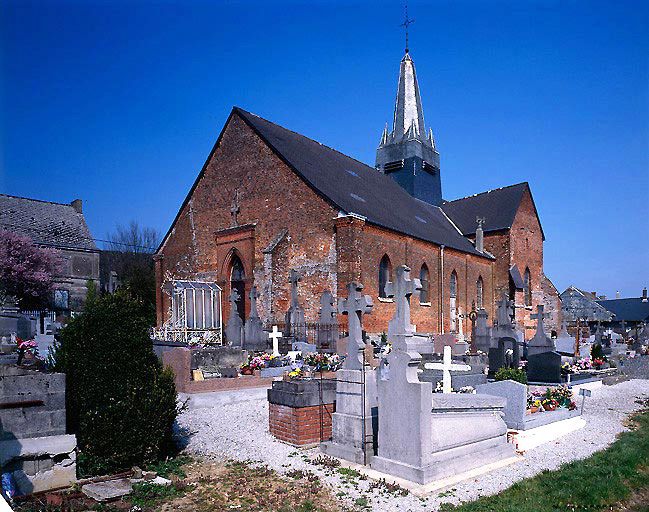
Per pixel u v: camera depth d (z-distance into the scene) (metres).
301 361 17.08
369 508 6.88
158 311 34.53
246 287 28.94
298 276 25.06
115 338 8.36
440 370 13.71
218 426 11.30
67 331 8.49
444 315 32.66
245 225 29.08
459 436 8.66
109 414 7.98
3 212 41.72
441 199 45.47
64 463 7.51
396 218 30.42
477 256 38.00
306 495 7.30
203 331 28.30
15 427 7.21
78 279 42.62
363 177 35.41
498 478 8.23
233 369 15.62
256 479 7.96
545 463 9.22
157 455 8.79
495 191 44.94
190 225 33.25
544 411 11.97
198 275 32.47
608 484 7.84
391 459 8.23
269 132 30.25
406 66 43.38
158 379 8.75
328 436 10.09
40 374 7.52
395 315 8.34
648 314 75.88
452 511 6.74
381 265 27.09
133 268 56.47
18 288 35.88
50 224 43.75
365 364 9.24
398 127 42.75
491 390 11.02
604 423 12.92
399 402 8.16
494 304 40.44
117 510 6.68
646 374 22.72
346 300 9.59
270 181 28.47
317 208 26.12
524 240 43.16
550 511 6.88
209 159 32.19
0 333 17.22
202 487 7.64
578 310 75.62
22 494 7.05
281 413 10.14
